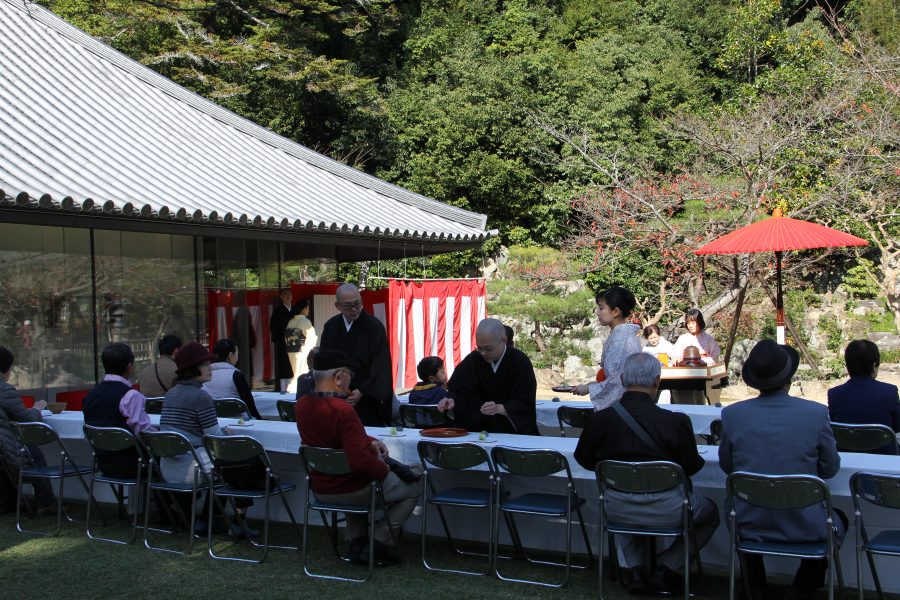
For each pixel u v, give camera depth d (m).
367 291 12.05
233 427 5.37
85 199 7.21
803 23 21.50
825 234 7.91
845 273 17.44
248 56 18.97
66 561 4.86
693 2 24.70
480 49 23.06
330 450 4.39
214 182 9.80
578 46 24.06
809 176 15.62
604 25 25.27
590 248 17.17
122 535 5.43
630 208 16.11
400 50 24.55
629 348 4.67
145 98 11.41
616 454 3.98
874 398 4.62
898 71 15.53
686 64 22.47
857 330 16.09
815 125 16.08
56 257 8.63
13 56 10.67
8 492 6.04
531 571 4.60
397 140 21.50
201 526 5.43
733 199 14.73
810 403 3.78
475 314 12.31
